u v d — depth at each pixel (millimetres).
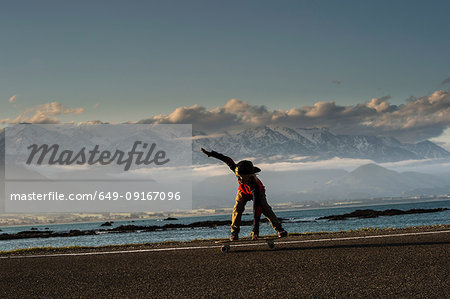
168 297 4730
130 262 7398
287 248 8273
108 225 165000
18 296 5160
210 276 5754
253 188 8594
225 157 8914
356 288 4719
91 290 5270
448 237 8406
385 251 7109
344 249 7598
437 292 4410
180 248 9172
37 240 64875
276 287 4934
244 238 10266
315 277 5375
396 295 4375
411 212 113562
